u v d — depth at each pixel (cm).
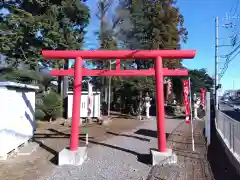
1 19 1698
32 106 1173
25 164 835
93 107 2042
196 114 2311
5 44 1552
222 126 1209
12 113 941
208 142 1159
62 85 2100
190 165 826
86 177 709
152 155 839
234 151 853
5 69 1681
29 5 1727
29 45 1648
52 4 1752
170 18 2477
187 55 863
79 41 2012
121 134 1424
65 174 736
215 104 2814
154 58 879
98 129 1609
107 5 2192
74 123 868
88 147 1084
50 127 1622
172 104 3062
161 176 716
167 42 2448
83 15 1900
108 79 2483
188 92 1091
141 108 2370
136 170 771
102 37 2183
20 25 1575
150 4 2447
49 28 1595
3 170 771
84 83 2944
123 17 2283
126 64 2464
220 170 781
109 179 694
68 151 845
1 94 870
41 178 705
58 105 1883
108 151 1012
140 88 2319
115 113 2666
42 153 980
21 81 1702
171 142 1205
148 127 1714
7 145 896
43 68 1875
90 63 2312
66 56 884
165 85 2944
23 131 1053
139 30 2369
